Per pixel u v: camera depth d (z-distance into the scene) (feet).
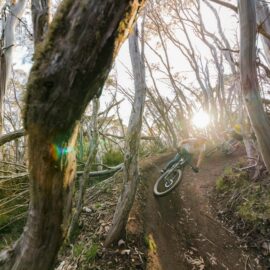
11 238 22.81
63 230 4.49
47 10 5.04
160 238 19.22
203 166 39.01
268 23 21.97
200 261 18.08
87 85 3.58
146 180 28.27
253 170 27.43
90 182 31.14
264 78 23.06
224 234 21.04
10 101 44.45
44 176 3.97
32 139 3.82
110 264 15.25
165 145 57.00
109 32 3.35
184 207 25.13
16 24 33.40
